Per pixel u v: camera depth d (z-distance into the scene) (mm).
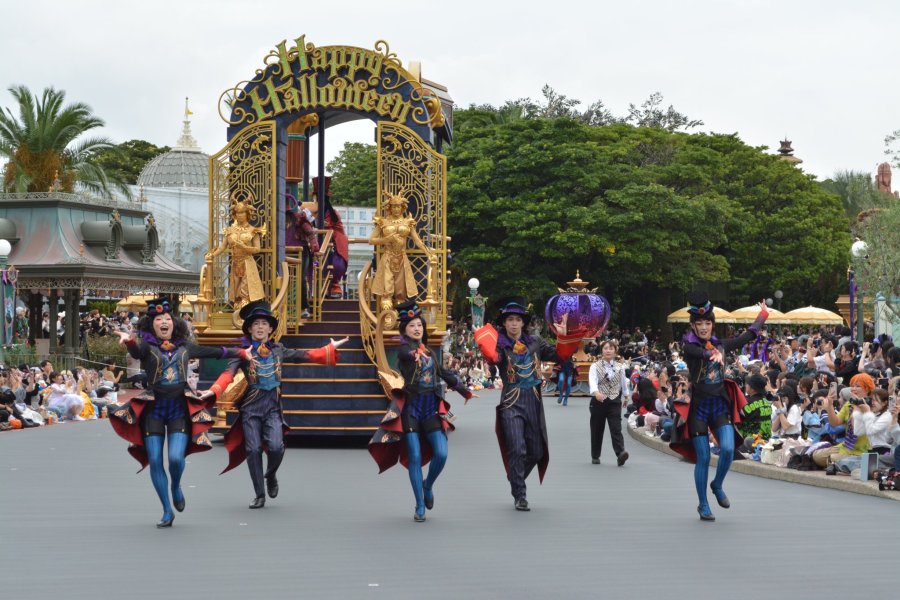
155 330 9727
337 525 9625
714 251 60875
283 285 17594
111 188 50656
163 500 9539
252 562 7957
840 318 47625
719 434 10070
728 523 9742
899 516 10102
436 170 18188
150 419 9625
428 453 10352
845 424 12805
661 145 61000
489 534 9164
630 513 10344
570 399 31359
